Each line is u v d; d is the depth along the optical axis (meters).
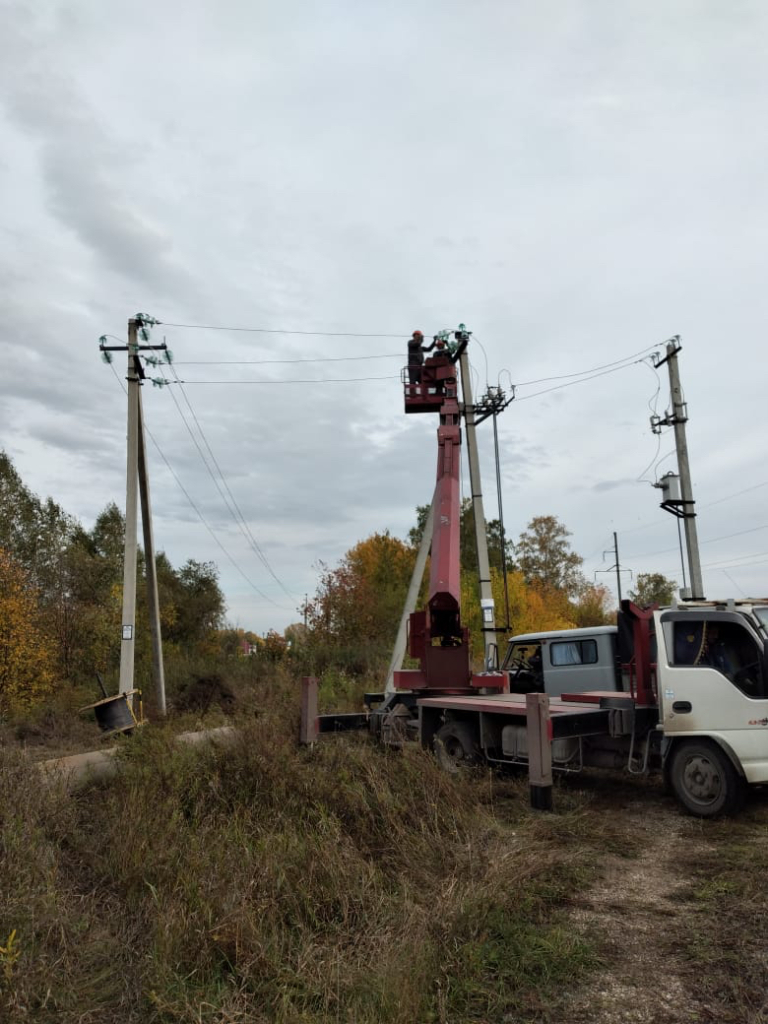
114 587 26.91
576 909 5.02
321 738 11.96
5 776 6.58
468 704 9.79
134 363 18.12
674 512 22.16
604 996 3.80
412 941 4.14
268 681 20.77
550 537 72.62
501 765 9.62
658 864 6.07
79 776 8.58
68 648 24.72
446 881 5.13
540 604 38.59
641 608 8.91
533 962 4.11
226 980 3.88
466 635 11.76
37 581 26.77
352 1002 3.62
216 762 7.90
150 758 8.67
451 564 12.04
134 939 4.34
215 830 6.12
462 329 18.11
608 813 7.95
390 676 15.88
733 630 7.89
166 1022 3.48
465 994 3.80
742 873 5.62
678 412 22.42
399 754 9.48
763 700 7.41
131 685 16.45
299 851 5.49
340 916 4.68
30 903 4.24
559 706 9.25
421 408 14.30
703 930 4.58
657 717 8.53
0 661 17.98
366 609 32.56
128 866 5.29
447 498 12.82
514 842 6.18
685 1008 3.66
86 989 3.67
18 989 3.36
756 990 3.79
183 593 38.97
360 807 6.76
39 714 17.45
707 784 7.60
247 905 4.43
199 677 21.75
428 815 6.64
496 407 18.50
